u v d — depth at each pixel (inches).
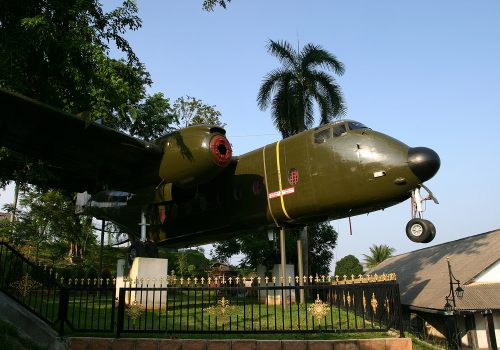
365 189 427.8
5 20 456.8
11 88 434.9
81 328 359.9
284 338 349.7
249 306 546.0
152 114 1058.7
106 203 749.3
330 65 941.2
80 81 470.6
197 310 478.3
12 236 979.9
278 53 944.9
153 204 551.5
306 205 471.2
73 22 455.2
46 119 473.1
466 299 807.7
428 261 1188.5
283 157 499.2
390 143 425.1
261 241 1264.8
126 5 495.5
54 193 1032.8
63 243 1152.8
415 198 415.8
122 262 574.2
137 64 526.9
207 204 569.0
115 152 531.8
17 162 639.1
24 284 415.8
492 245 1018.1
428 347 373.1
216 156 481.4
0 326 312.5
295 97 911.7
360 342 335.9
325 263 1473.9
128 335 345.1
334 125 467.8
